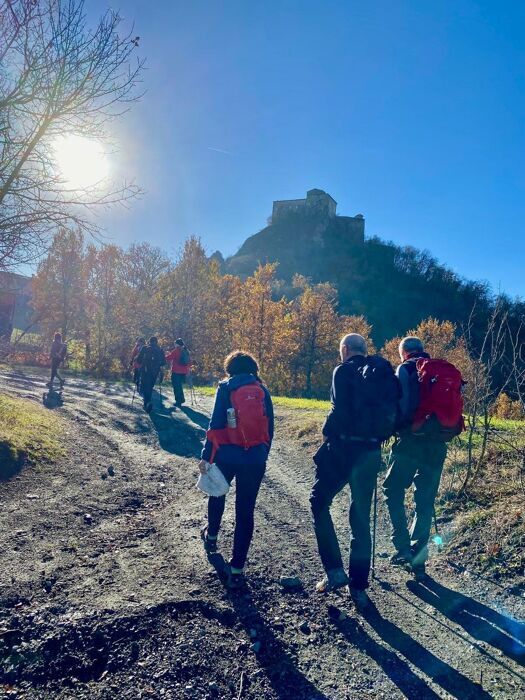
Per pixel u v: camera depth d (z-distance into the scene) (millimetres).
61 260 32219
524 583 3912
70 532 4766
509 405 8164
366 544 3787
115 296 34781
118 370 31750
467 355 6504
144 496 6176
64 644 3049
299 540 5039
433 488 4383
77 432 9352
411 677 2930
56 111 6348
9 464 6258
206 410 13938
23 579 3764
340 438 3873
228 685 2812
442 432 4207
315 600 3832
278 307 36844
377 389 3816
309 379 41094
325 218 141625
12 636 3088
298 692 2779
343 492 6809
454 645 3256
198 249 34062
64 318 33750
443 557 4566
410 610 3703
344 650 3186
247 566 4320
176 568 4195
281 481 7238
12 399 11562
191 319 33031
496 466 6078
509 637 3324
